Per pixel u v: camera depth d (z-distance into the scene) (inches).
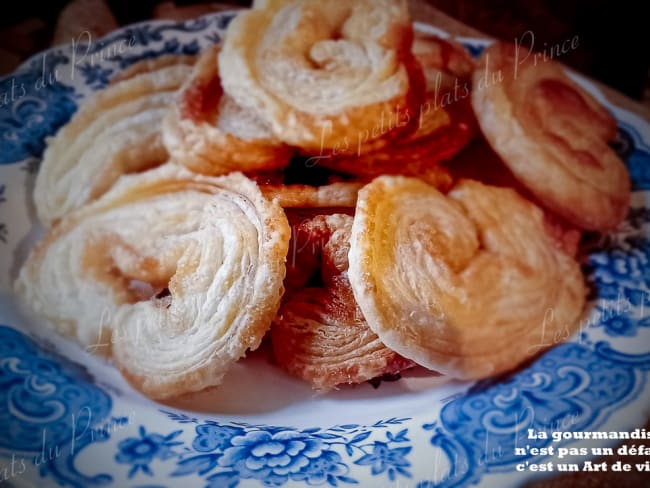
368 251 6.5
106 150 8.2
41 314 7.1
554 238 7.6
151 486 5.3
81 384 6.4
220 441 5.8
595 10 10.7
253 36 8.0
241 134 7.6
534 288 7.0
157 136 8.3
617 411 5.9
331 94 7.5
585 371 6.3
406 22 8.2
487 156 8.2
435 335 6.4
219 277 6.7
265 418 6.4
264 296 6.4
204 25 10.2
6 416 5.8
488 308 6.7
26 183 8.4
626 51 11.0
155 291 7.4
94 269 7.3
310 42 8.0
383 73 7.6
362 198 6.9
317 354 6.7
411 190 7.2
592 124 8.3
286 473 5.5
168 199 7.5
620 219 7.9
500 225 7.3
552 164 7.6
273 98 7.4
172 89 8.8
